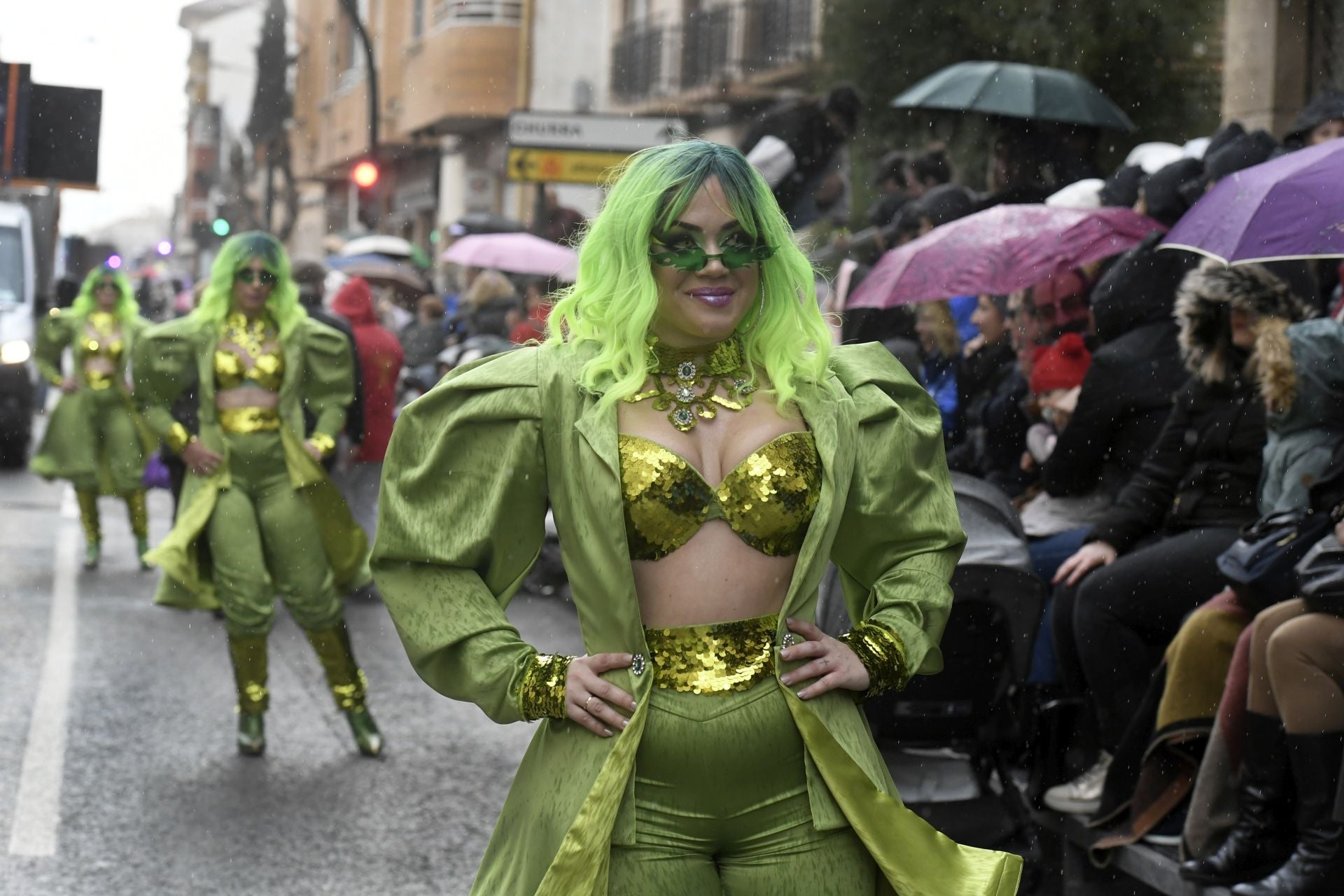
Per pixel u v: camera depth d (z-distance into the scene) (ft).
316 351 21.88
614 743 8.80
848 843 9.01
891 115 49.88
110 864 16.58
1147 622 15.94
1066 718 16.57
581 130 49.90
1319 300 17.81
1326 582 13.39
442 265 65.67
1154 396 17.54
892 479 9.60
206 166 156.04
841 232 32.53
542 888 8.59
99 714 22.65
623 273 9.18
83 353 35.12
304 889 15.99
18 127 60.08
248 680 20.94
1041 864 16.01
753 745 8.87
